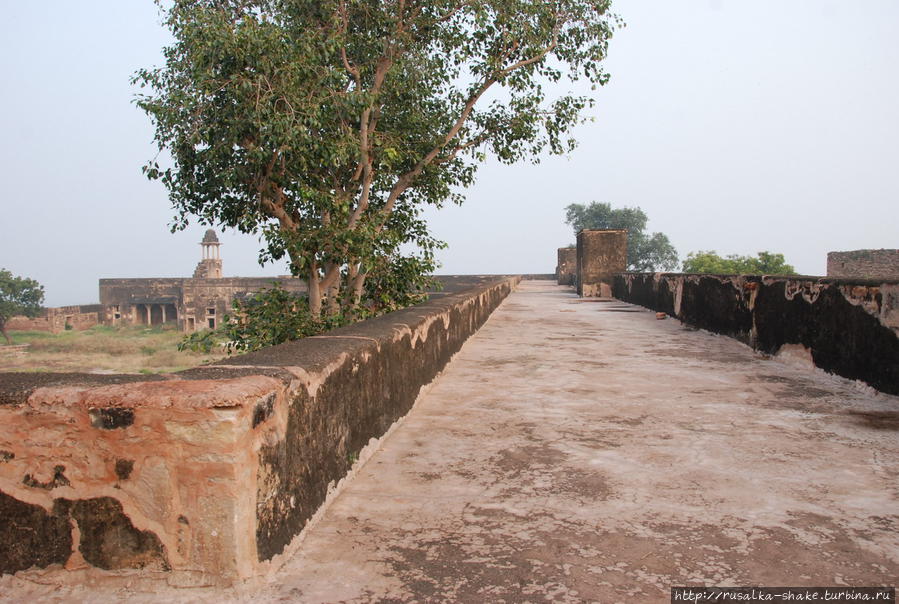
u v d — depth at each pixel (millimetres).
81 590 2045
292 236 6992
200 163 6742
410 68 8211
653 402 4848
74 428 2045
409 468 3330
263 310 7305
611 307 15734
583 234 20531
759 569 2260
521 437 3910
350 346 3205
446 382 5668
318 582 2152
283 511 2311
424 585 2145
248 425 2053
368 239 7098
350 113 6867
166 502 2020
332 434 2854
